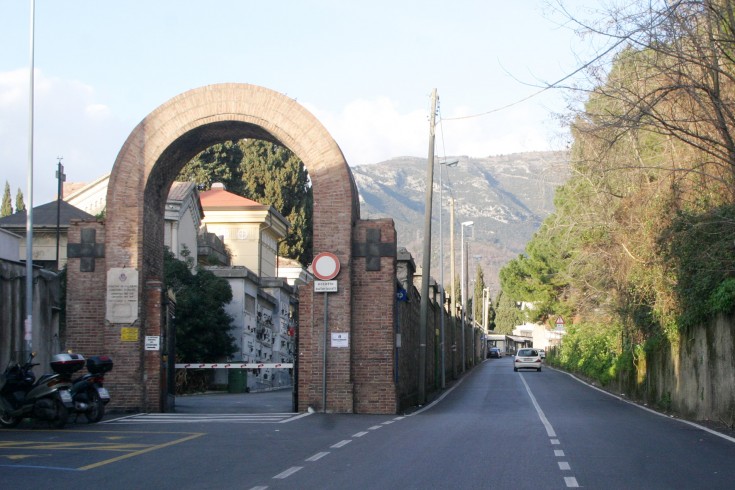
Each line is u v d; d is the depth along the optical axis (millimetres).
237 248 59344
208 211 59219
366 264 23375
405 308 28141
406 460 12656
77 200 54281
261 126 23203
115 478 10797
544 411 25031
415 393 31250
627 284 29922
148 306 22984
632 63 18656
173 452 13570
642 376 30625
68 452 13477
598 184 28516
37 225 44219
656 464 12398
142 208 22953
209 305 40438
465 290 75688
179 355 39656
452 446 14586
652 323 28750
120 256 22828
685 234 22562
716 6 17031
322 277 23016
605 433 17344
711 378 21266
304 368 23078
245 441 15289
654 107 18781
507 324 163000
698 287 21688
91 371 19250
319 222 23203
